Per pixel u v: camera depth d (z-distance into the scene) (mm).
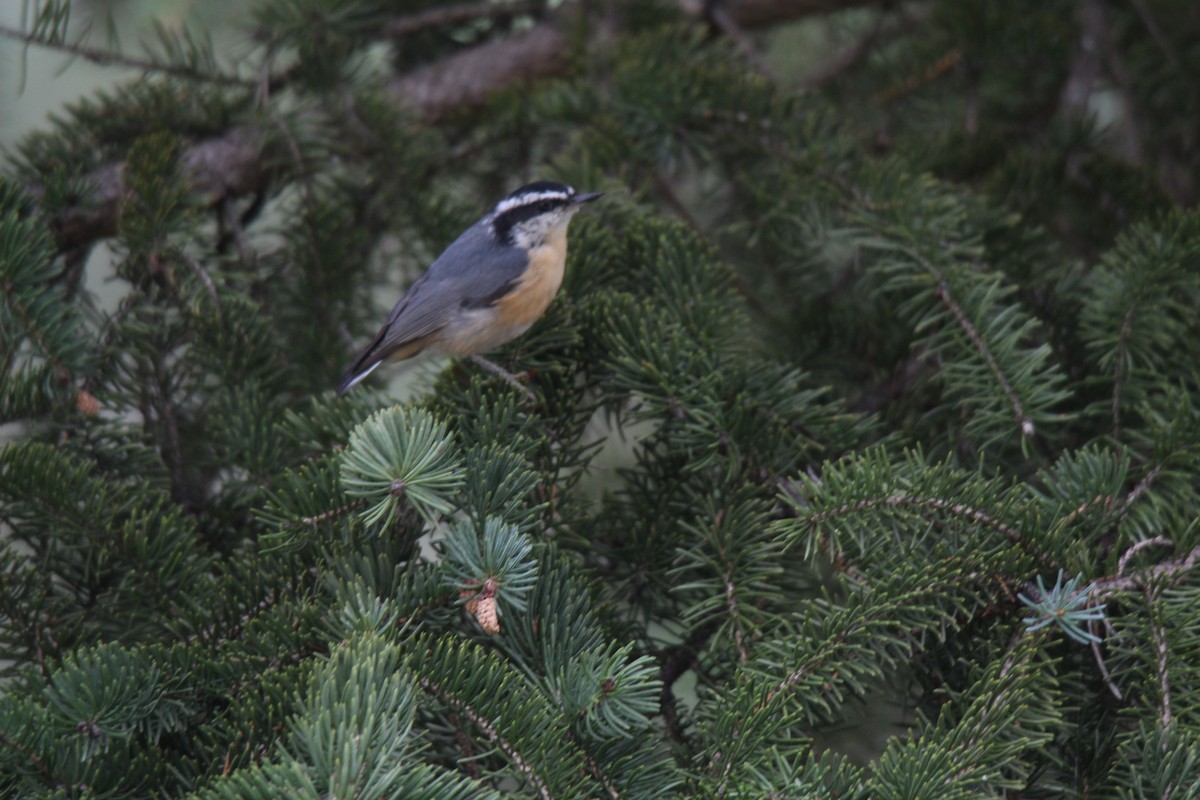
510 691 4699
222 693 5012
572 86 9422
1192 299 7059
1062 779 5094
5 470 6035
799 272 9305
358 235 8383
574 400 6617
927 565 5180
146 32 9781
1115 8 10188
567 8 10398
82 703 4734
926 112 10383
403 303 8055
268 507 5621
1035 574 5367
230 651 5082
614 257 7801
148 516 6137
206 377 7762
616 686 4676
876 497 5477
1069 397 7211
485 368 6840
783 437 6395
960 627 5277
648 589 6309
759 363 6875
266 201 9086
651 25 10344
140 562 6066
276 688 4648
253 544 6383
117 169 8438
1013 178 9102
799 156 8422
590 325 7070
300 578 5469
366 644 4445
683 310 7129
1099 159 9188
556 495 6195
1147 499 5809
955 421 7062
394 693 4289
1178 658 4848
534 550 5383
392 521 5484
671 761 4680
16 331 6977
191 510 7277
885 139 10281
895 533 5516
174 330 7617
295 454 6922
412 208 8875
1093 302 6957
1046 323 7531
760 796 4426
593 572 6258
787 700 4836
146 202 7586
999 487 5645
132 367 7492
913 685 5730
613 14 10336
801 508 5512
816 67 11328
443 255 8195
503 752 4574
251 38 9375
